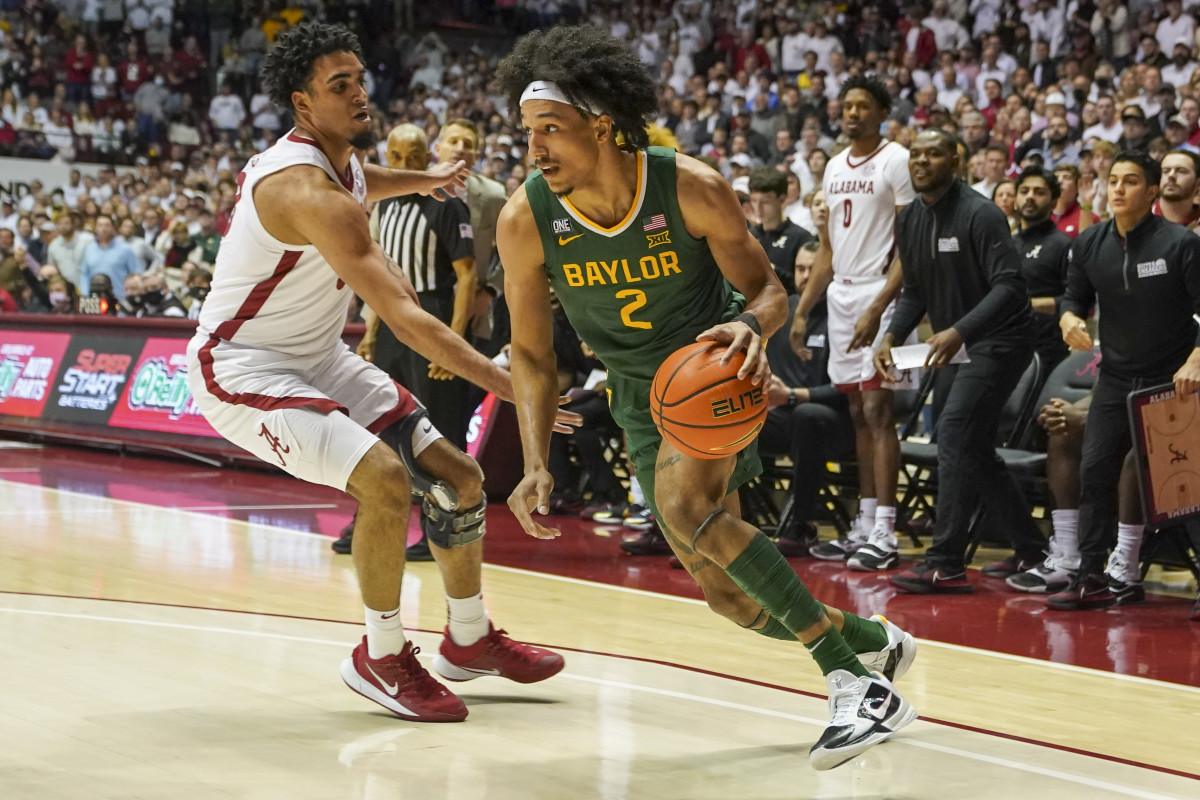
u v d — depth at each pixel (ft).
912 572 19.17
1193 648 15.43
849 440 22.25
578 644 15.20
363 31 70.74
